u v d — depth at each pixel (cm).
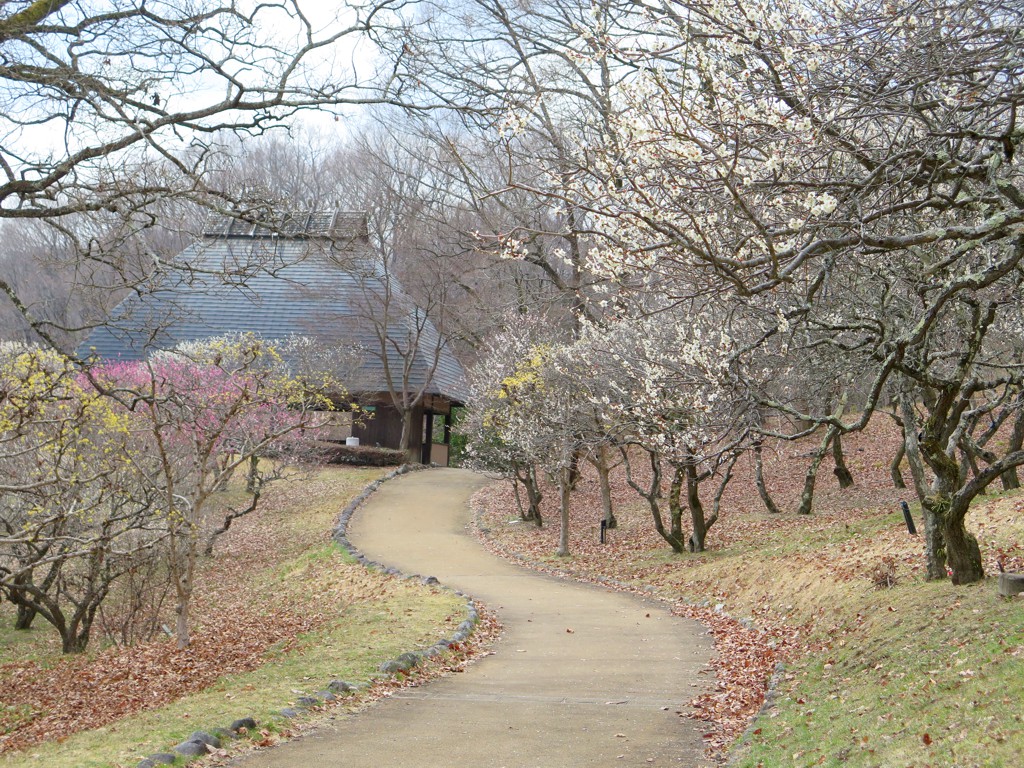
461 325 3678
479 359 3659
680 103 668
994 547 1243
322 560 2311
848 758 629
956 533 1049
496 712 891
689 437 1362
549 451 2352
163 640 1578
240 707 861
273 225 1184
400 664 1091
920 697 706
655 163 690
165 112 1080
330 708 890
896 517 1859
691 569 1928
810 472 2336
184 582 1412
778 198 733
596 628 1455
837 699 801
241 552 2608
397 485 3397
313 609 1786
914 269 989
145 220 1184
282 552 2556
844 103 699
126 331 1216
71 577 1834
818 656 1025
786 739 728
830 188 728
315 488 3309
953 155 697
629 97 703
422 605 1611
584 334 2203
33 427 1247
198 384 2070
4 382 1055
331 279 4019
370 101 1153
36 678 1390
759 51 684
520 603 1728
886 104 681
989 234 672
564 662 1181
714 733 807
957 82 690
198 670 1275
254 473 2458
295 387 2538
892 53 712
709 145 679
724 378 892
